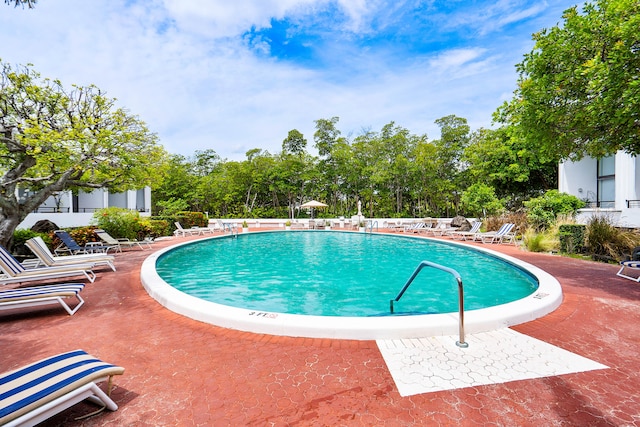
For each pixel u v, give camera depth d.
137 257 10.52
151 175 12.05
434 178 29.20
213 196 35.41
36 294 4.48
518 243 12.95
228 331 3.96
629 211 10.98
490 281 7.60
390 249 13.13
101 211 14.05
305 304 5.98
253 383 2.74
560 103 5.81
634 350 3.32
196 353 3.34
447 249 12.98
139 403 2.46
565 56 5.51
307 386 2.68
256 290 7.00
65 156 8.95
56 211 20.12
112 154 10.18
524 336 3.67
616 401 2.44
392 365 3.01
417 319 3.82
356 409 2.36
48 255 7.54
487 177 20.95
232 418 2.28
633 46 4.66
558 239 10.94
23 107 8.76
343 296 6.50
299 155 34.88
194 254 12.04
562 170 15.97
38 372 2.24
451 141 29.67
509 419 2.23
